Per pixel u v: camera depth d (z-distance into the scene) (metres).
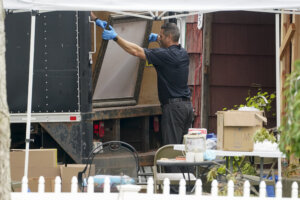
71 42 23.14
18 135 24.98
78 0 20.66
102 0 20.77
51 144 24.48
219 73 33.38
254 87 33.34
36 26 23.20
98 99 24.94
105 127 25.78
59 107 23.20
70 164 22.45
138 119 27.22
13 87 23.30
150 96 27.28
